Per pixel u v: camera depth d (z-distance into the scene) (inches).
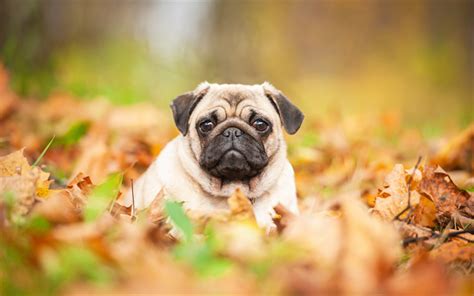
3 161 200.5
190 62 708.0
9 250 133.4
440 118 742.5
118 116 462.0
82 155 304.0
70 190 204.1
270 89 252.7
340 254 138.4
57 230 144.6
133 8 971.3
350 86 1262.3
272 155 239.3
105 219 165.0
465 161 318.0
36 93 508.7
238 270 137.9
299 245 145.7
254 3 822.5
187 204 228.7
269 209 234.8
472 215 216.4
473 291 130.3
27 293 123.6
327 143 413.4
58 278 121.0
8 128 363.6
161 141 358.0
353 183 295.3
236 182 231.1
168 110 594.6
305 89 1087.0
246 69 711.1
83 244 134.0
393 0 1299.2
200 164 229.1
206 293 118.0
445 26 1117.1
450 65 1075.9
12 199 156.8
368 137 466.0
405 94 1114.1
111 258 131.1
